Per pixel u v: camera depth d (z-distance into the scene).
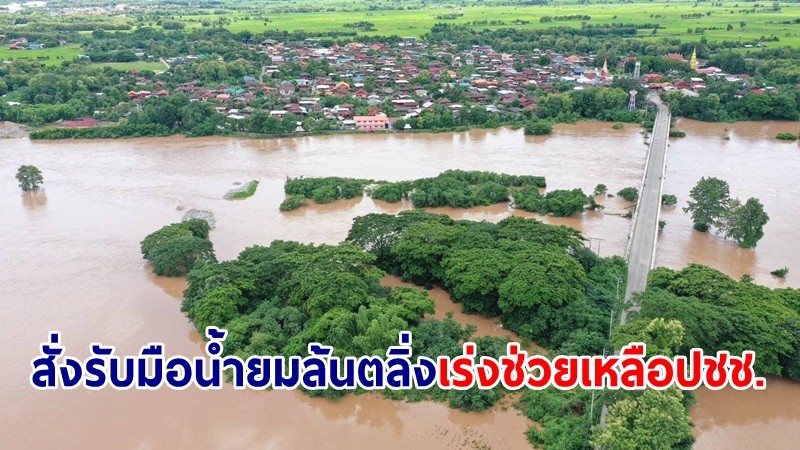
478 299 67.06
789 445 49.31
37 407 54.66
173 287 76.00
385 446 50.12
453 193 101.44
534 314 62.72
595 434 45.47
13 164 128.25
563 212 96.00
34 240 90.31
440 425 52.31
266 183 115.31
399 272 76.75
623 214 96.75
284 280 69.44
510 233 75.81
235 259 81.56
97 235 91.94
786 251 83.69
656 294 59.28
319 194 104.31
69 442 50.62
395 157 129.75
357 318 59.47
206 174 120.81
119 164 127.81
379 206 103.31
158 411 54.25
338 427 52.50
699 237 88.81
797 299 62.72
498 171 119.06
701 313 56.38
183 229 84.94
